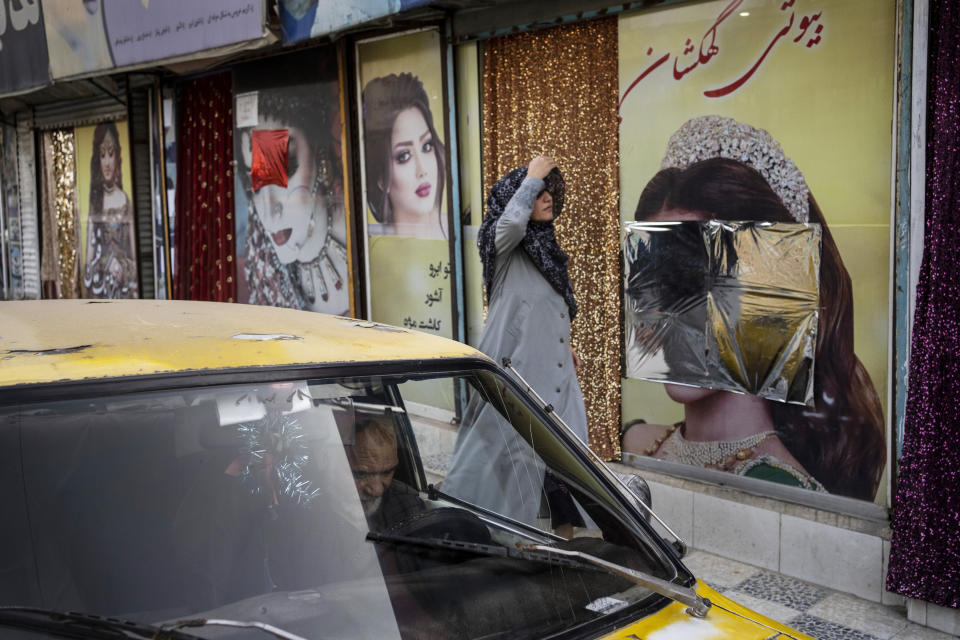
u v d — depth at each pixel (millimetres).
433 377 2201
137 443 1775
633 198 5070
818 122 4281
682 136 4809
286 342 2131
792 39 4336
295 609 1744
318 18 5887
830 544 4199
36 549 1625
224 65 7961
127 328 2148
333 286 7223
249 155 7777
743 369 4641
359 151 6816
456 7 5715
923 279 3717
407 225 6504
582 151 5328
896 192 3979
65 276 11023
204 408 1864
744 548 4535
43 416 1725
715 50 4625
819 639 3734
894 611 3984
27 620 1564
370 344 2229
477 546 2008
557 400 4051
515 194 3963
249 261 7973
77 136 10430
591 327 5363
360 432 2018
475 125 5930
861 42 4113
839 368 4289
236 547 1780
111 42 7520
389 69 6453
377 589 1835
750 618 1995
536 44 5480
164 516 1746
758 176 4531
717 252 4699
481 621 1835
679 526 4793
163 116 8992
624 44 5016
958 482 3633
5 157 11852
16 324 2162
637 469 5148
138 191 9406
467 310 6180
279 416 1930
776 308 4492
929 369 3660
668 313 4945
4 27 8805
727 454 4758
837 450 4332
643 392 5125
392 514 1997
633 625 1909
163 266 9320
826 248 4297
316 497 1914
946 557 3688
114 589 1648
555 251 4078
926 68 3732
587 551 2096
